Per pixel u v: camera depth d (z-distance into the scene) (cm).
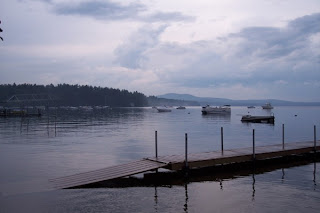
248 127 6419
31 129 5706
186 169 1967
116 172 1862
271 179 1931
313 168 2247
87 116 12169
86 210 1395
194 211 1385
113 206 1448
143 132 5194
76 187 1705
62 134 4769
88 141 3847
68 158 2605
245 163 2262
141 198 1564
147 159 2109
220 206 1446
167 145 3469
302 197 1562
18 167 2233
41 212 1370
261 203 1479
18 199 1523
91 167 2248
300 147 2627
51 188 1686
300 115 13350
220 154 2273
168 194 1634
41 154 2811
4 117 10750
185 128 6134
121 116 12356
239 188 1739
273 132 5228
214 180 1914
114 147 3300
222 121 8756
